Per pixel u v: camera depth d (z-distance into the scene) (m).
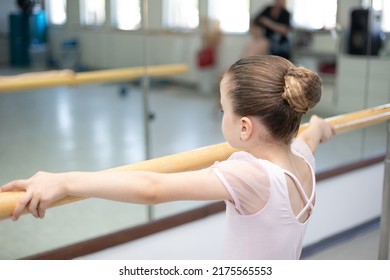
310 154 1.22
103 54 4.32
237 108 0.99
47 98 5.39
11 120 4.68
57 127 4.75
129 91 5.71
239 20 5.44
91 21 4.16
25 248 2.61
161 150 4.49
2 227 2.83
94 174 0.94
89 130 4.77
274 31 5.23
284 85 0.97
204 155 1.19
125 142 4.60
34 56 3.60
